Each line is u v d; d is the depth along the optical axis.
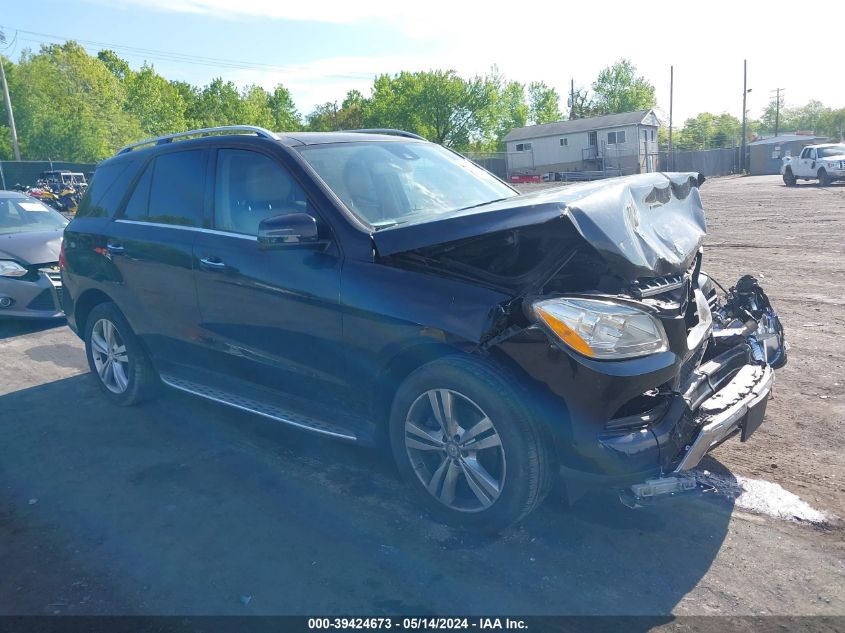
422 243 3.33
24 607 2.97
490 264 3.44
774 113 147.50
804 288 8.72
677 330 3.25
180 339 4.62
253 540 3.43
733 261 11.03
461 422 3.39
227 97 93.56
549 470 3.20
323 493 3.90
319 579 3.12
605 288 3.41
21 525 3.64
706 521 3.52
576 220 3.07
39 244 8.07
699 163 64.69
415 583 3.07
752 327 4.25
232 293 4.13
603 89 106.81
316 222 3.76
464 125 77.44
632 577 3.08
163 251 4.55
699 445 3.14
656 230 3.54
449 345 3.26
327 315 3.65
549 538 3.40
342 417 3.82
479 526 3.36
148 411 5.21
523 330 3.08
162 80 78.25
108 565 3.26
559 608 2.89
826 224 15.42
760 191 29.55
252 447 4.54
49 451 4.55
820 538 3.34
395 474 4.11
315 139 4.32
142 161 5.05
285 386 4.05
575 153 70.00
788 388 5.28
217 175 4.40
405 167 4.45
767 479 3.91
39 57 56.56
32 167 40.41
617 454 3.04
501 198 4.56
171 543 3.43
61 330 7.88
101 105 59.25
